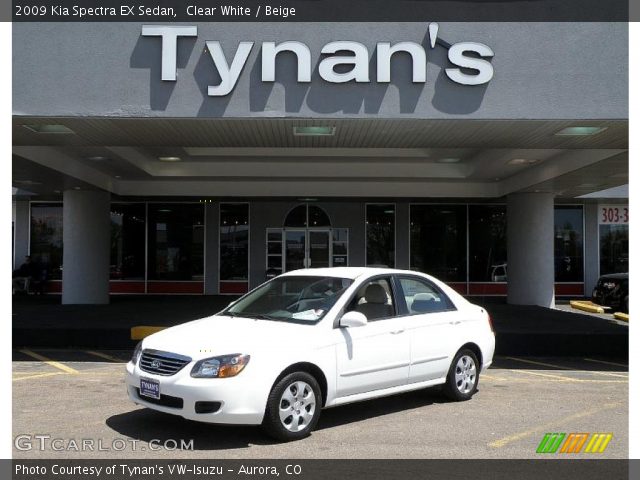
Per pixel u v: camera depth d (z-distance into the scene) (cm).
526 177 1639
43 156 1318
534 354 1156
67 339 1181
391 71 948
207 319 664
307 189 1912
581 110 957
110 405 703
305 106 943
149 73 943
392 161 1731
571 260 2298
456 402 741
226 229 2212
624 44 959
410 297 709
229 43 941
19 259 2238
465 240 2220
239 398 531
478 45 951
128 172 1694
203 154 1605
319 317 622
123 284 2211
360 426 630
